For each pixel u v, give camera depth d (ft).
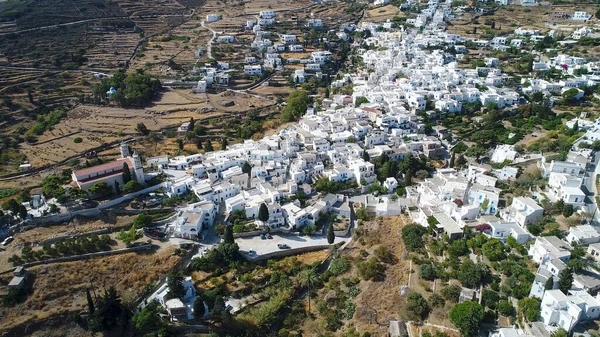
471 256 393.29
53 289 396.57
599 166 487.61
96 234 460.14
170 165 587.68
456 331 325.21
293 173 549.54
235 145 640.17
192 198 512.63
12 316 373.20
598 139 541.75
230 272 426.10
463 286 361.51
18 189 543.39
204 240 465.06
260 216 473.26
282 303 384.06
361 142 638.53
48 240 444.14
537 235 402.93
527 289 337.52
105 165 538.06
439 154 611.06
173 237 463.01
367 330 342.85
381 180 562.25
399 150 604.49
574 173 465.88
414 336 327.67
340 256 436.35
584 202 429.79
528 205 423.23
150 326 361.92
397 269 404.77
